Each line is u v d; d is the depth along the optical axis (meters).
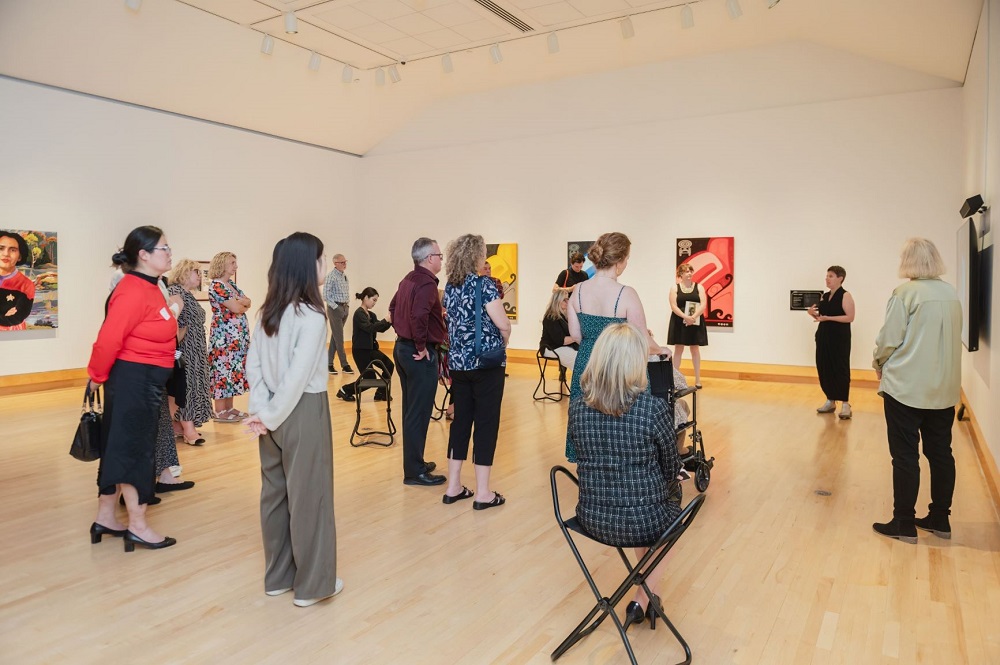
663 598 2.93
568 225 10.46
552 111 10.52
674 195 9.59
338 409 7.30
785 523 3.82
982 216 5.14
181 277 5.45
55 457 5.29
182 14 7.75
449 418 6.84
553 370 10.47
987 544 3.49
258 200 10.70
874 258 8.41
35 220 7.97
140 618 2.75
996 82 4.60
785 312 8.94
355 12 7.77
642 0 7.45
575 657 2.47
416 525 3.83
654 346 3.78
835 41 8.17
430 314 4.50
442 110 11.55
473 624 2.71
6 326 7.75
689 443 5.66
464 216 11.45
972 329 5.05
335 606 2.86
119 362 3.31
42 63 7.67
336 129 11.41
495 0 7.43
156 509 4.11
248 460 5.21
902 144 8.19
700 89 9.34
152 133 9.16
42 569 3.23
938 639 2.57
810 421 6.57
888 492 4.36
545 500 4.27
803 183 8.76
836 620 2.72
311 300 2.67
